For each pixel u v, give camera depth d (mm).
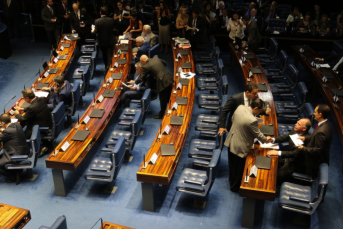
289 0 18062
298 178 6625
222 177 7758
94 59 11227
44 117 8289
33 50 14422
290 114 8844
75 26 13383
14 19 15094
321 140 6371
